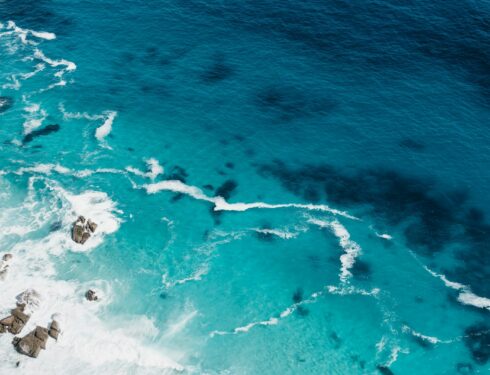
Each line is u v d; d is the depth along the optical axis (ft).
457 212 254.06
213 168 270.87
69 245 233.14
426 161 273.54
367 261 236.84
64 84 310.04
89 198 253.03
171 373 196.54
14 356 194.80
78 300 214.28
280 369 200.64
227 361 201.77
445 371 201.57
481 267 234.38
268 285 227.20
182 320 212.84
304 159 275.80
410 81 313.53
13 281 217.15
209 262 233.55
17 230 236.84
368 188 264.11
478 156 274.57
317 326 214.28
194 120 292.40
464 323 216.33
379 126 289.53
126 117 292.61
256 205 256.52
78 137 281.13
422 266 235.20
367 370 201.26
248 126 290.35
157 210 251.39
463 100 302.25
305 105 300.81
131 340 204.13
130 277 225.15
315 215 253.44
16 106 295.48
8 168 262.88
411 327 214.90
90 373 193.36
